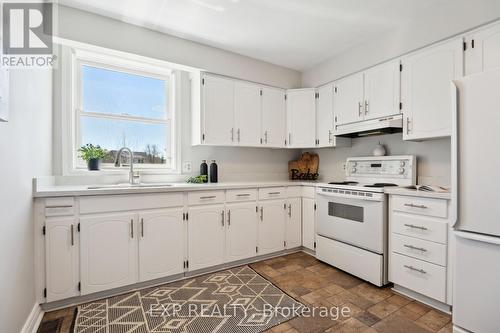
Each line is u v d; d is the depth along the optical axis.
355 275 2.40
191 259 2.39
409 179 2.48
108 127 2.70
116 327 1.65
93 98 2.62
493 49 1.83
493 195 1.42
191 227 2.39
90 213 1.94
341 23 2.41
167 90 3.02
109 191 1.99
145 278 2.16
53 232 1.81
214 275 2.45
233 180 3.35
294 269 2.62
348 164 3.10
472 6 1.93
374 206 2.25
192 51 2.72
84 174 2.47
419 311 1.86
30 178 1.66
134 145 2.84
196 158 3.11
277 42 2.77
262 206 2.83
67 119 2.40
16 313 1.39
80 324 1.68
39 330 1.62
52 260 1.80
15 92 1.38
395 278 2.14
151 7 2.13
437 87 2.13
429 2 2.11
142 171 2.77
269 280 2.35
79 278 1.90
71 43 2.18
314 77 3.40
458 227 1.56
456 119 1.56
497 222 1.40
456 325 1.58
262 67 3.24
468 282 1.52
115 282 2.03
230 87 2.99
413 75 2.30
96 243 1.96
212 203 2.51
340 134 2.94
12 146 1.34
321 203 2.80
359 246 2.38
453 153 1.57
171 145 3.02
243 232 2.70
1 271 1.19
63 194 1.82
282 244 2.98
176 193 2.31
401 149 2.70
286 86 3.46
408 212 2.05
